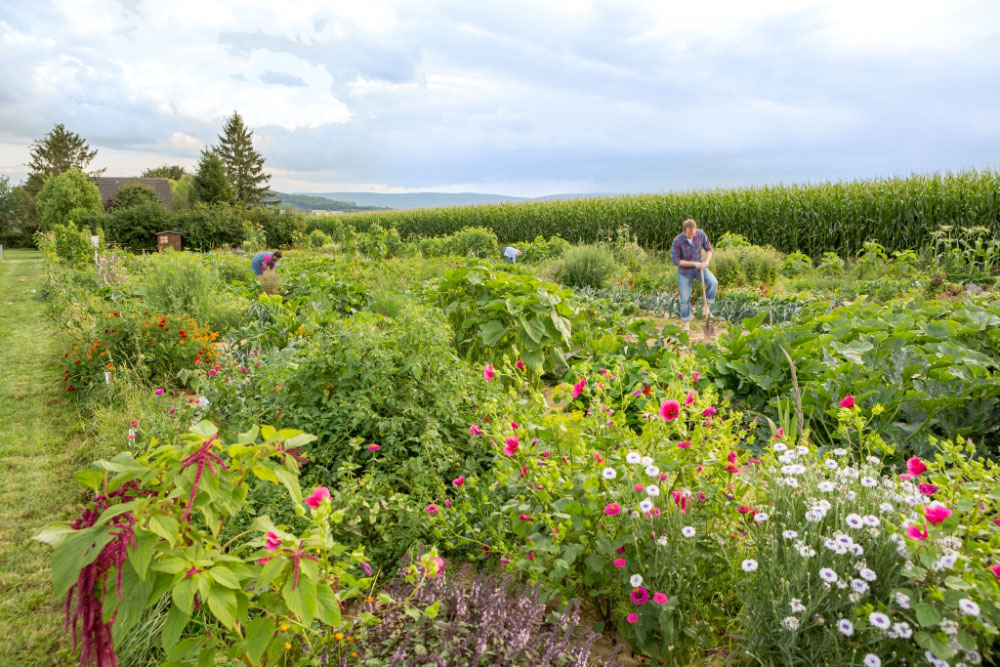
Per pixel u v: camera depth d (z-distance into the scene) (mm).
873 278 10719
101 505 1507
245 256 17938
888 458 3455
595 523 2258
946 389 3723
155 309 7266
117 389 5016
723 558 2084
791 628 1720
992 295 7605
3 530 3145
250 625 1488
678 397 2682
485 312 5715
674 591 2008
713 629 2059
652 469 2020
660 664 2057
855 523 1751
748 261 12055
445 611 1857
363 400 3217
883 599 1774
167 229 31297
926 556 1640
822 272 11883
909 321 4867
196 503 1520
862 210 14359
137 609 1355
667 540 2014
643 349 5633
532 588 2139
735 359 4801
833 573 1690
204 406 3650
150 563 1405
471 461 3203
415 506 2779
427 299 6105
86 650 1320
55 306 9258
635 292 10695
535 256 16484
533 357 5312
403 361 3562
